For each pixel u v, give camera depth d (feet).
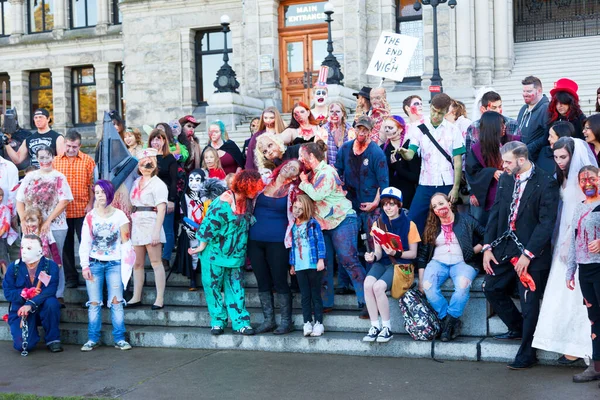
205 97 79.56
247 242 25.08
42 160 28.14
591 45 61.11
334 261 28.27
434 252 23.34
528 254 20.58
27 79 99.14
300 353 24.00
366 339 23.25
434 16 46.60
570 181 20.57
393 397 18.94
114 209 26.13
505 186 21.65
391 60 36.42
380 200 23.36
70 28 96.58
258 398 19.35
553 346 20.35
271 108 27.71
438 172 24.97
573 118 23.61
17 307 25.85
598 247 18.76
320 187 23.85
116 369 22.95
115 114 32.45
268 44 67.21
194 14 77.77
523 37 73.77
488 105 25.44
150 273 30.58
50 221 27.76
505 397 18.49
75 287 30.27
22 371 23.20
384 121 26.96
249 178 24.21
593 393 18.51
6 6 100.22
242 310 25.13
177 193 30.83
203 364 23.08
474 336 23.30
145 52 79.82
